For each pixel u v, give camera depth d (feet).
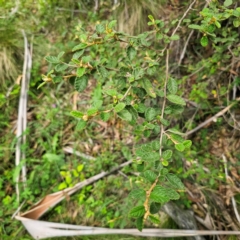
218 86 7.36
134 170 7.09
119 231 6.35
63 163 7.49
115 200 6.93
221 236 6.13
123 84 4.42
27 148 7.71
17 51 8.85
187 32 7.59
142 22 8.54
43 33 9.36
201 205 6.58
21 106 8.12
